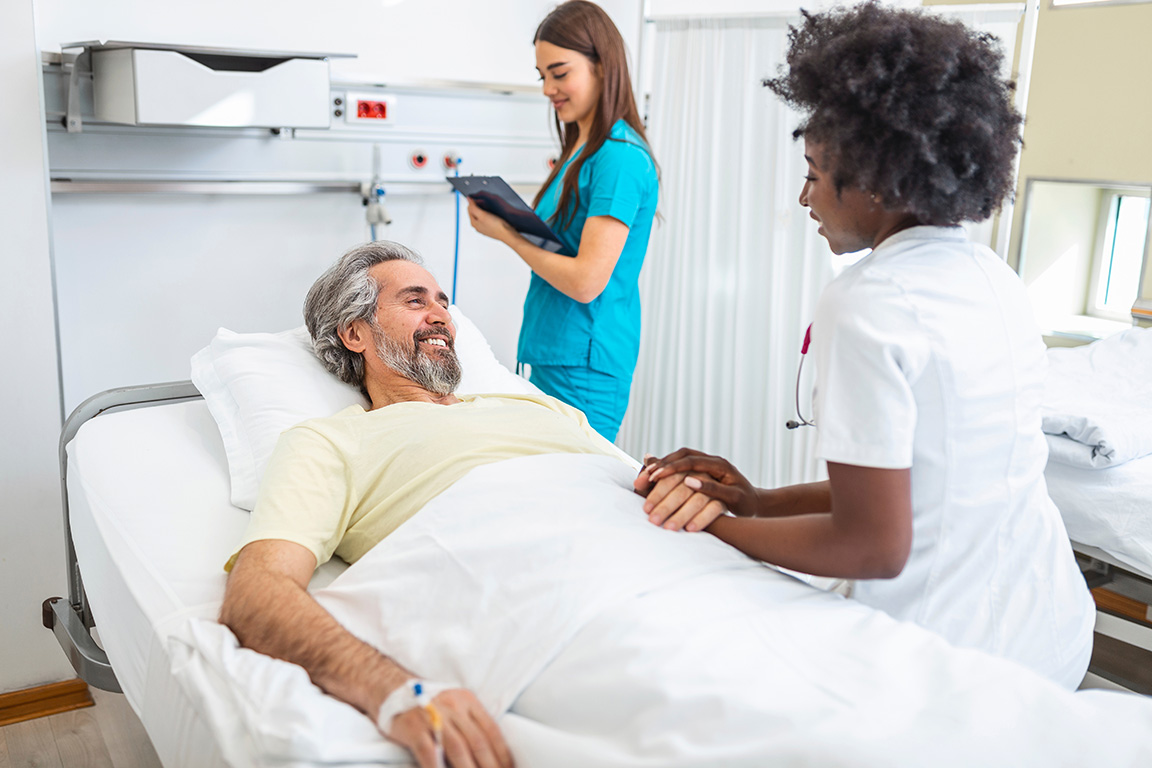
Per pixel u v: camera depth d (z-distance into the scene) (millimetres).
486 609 1080
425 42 2754
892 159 912
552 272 1986
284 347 1796
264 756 910
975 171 936
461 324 2117
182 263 2471
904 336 921
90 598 1542
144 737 2004
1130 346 2342
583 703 959
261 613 1110
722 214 2674
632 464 1688
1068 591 1118
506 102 2865
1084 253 2904
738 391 2727
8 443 1901
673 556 1124
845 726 868
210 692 1022
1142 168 2557
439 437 1407
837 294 951
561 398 2164
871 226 1022
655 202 2090
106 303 2381
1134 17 2492
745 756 858
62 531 1999
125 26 2275
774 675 937
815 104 967
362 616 1149
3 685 2027
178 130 2328
